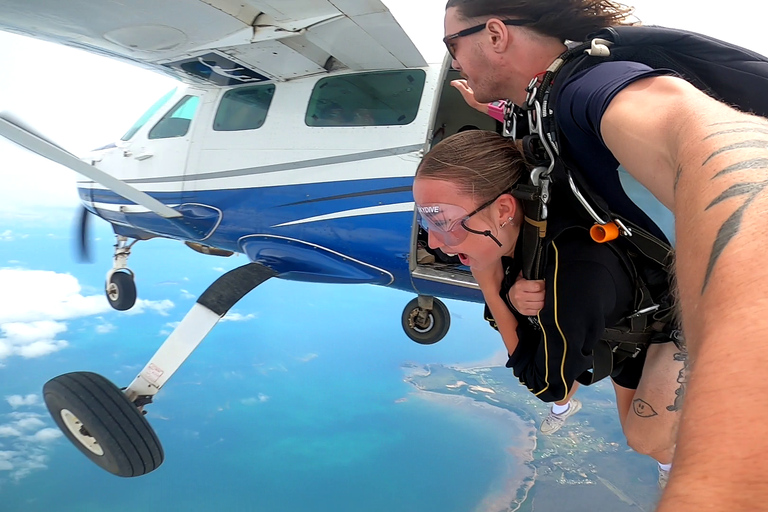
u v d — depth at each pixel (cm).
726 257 35
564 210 105
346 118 322
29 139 284
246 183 350
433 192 106
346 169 318
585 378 128
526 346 124
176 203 380
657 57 87
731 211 37
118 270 533
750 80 84
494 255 113
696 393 31
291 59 316
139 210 438
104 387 286
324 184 323
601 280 100
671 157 53
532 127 100
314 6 247
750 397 28
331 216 322
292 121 337
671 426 139
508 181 105
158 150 396
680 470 29
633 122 63
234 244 378
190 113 387
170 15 269
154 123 407
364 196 313
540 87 95
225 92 370
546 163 98
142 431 285
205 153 368
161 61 345
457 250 113
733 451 27
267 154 342
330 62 326
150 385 298
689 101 58
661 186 56
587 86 79
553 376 106
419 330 479
